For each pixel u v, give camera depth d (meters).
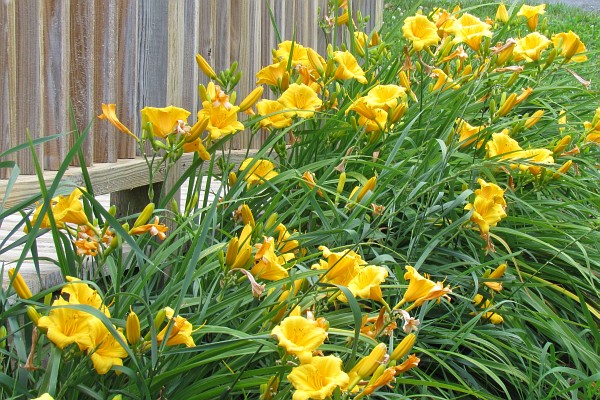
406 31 3.20
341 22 4.04
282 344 1.58
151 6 3.38
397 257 2.96
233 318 2.18
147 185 3.35
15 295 2.26
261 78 3.05
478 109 3.79
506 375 2.94
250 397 2.30
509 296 3.03
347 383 1.56
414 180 2.91
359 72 3.09
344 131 3.37
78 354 1.60
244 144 4.45
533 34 3.52
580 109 4.88
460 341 2.54
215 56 4.08
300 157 3.28
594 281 3.46
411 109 3.56
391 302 2.83
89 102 2.99
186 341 1.69
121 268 2.11
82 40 2.98
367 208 2.52
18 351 1.75
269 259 1.99
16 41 2.74
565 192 4.12
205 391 1.95
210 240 2.63
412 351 2.54
